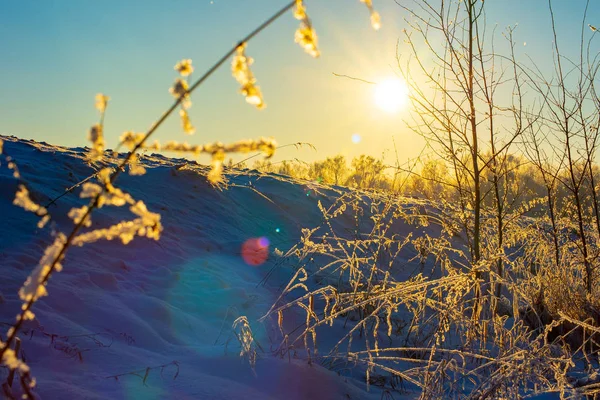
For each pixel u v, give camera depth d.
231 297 5.85
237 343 4.47
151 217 1.29
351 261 5.64
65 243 1.31
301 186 11.73
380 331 5.67
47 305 4.23
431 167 6.95
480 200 6.39
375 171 7.78
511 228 7.49
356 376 4.41
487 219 7.20
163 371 3.43
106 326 4.20
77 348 3.51
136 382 3.17
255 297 5.96
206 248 7.66
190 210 8.95
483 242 6.91
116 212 7.52
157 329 4.55
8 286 4.54
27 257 5.44
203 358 3.87
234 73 1.08
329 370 4.13
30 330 3.65
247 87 1.07
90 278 5.14
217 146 1.11
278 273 7.39
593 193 6.82
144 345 4.10
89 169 8.66
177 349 4.16
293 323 5.59
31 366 3.13
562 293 6.19
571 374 4.33
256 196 10.58
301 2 1.04
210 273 6.51
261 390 3.53
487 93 6.23
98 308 4.43
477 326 5.01
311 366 3.97
